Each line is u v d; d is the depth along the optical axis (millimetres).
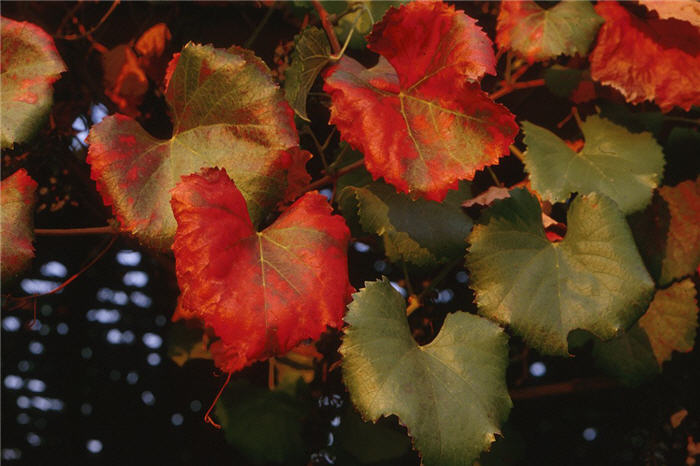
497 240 826
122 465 1322
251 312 754
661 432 956
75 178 976
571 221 835
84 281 1280
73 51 966
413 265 871
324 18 857
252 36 938
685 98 864
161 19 979
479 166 788
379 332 793
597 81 892
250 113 779
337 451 913
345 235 791
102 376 1354
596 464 1018
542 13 871
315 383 952
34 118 794
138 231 771
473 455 785
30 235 796
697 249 896
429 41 797
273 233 780
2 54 800
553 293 820
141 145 784
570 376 1020
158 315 1338
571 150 870
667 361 940
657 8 854
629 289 815
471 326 812
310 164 974
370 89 809
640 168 860
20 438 1456
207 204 760
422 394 787
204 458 1024
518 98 954
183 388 1053
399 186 788
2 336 1380
